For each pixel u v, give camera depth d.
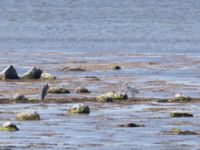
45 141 49.62
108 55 105.75
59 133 51.94
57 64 93.25
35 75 77.44
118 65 90.06
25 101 63.88
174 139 50.28
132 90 65.81
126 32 152.00
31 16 189.50
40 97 64.88
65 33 148.88
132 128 53.66
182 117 57.69
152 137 50.78
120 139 50.19
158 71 85.75
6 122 53.41
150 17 190.50
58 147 48.03
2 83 74.31
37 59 99.50
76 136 51.06
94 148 47.84
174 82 76.62
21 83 74.69
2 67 90.69
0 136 50.84
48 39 135.25
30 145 48.47
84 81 76.69
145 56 104.19
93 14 196.38
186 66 91.12
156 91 70.19
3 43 126.06
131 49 117.00
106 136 51.09
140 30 157.12
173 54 107.81
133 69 87.62
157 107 61.75
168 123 55.34
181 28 163.62
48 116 57.72
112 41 132.75
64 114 58.56
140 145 48.69
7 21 177.00
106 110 60.34
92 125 54.62
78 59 99.75
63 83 75.12
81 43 128.00
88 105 61.25
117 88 71.88
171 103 63.84
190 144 48.97
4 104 62.75
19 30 154.62
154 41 133.00
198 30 159.00
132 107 61.69
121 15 194.88
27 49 115.19
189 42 131.25
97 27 163.38
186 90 71.19
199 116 58.16
